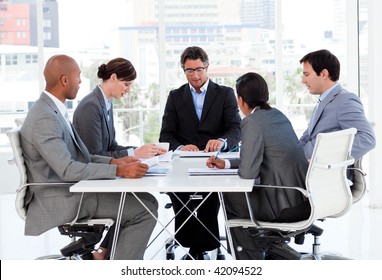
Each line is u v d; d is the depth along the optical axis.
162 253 4.59
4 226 5.64
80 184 3.14
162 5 7.04
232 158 3.77
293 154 3.44
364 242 4.84
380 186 6.02
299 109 7.27
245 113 3.60
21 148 3.43
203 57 4.68
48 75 3.48
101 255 3.84
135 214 3.54
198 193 4.29
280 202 3.42
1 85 7.23
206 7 7.18
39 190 3.43
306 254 4.06
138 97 7.28
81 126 4.02
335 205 3.51
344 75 7.25
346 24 7.18
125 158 3.75
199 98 4.81
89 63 7.25
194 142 4.76
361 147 3.77
